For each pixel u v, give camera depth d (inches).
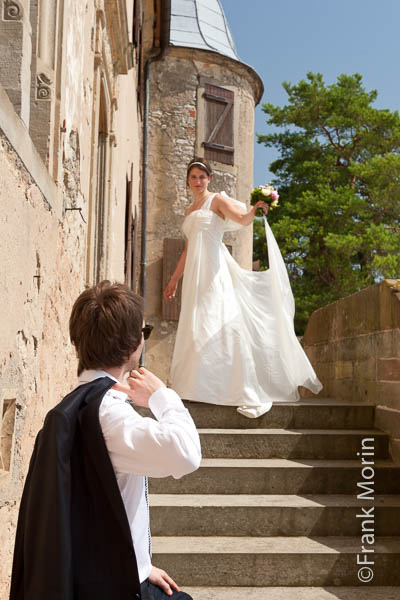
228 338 194.7
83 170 165.0
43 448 53.6
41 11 125.0
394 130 897.5
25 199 91.1
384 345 194.2
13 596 54.1
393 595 137.4
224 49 533.3
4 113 76.9
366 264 859.4
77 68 151.3
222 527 155.3
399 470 171.8
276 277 207.5
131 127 385.7
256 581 141.4
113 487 53.1
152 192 500.4
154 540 150.8
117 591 51.8
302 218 876.0
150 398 59.3
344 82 939.3
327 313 263.6
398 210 864.9
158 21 482.3
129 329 59.9
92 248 191.2
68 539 50.9
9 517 86.1
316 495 169.0
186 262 204.8
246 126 541.0
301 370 208.7
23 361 93.7
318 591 139.2
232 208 202.4
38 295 103.3
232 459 179.9
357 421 197.0
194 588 139.6
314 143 928.3
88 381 59.5
